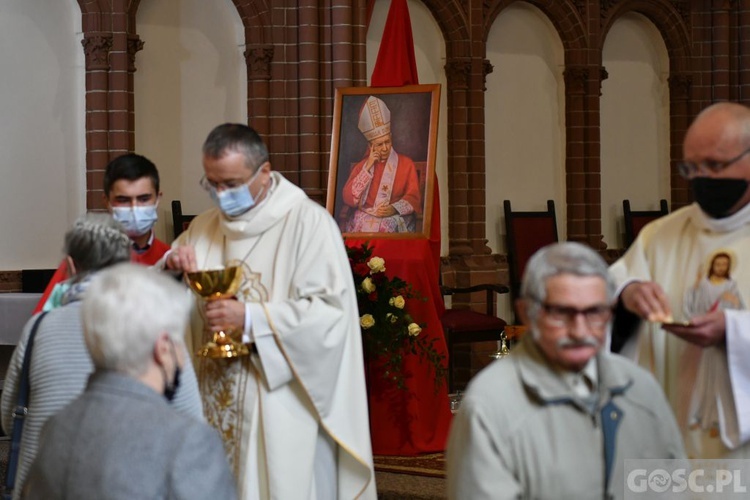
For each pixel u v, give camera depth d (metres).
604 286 2.40
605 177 11.49
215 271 3.79
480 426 2.41
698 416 3.04
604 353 2.56
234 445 4.04
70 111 8.46
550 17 10.99
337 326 4.01
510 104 10.77
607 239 11.51
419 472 6.16
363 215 6.60
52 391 3.06
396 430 6.57
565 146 11.16
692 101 11.96
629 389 2.53
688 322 2.89
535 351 2.48
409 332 6.34
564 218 11.18
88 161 8.40
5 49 8.12
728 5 11.94
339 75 9.09
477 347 10.11
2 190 8.12
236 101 9.22
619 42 11.62
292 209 4.13
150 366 2.41
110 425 2.31
